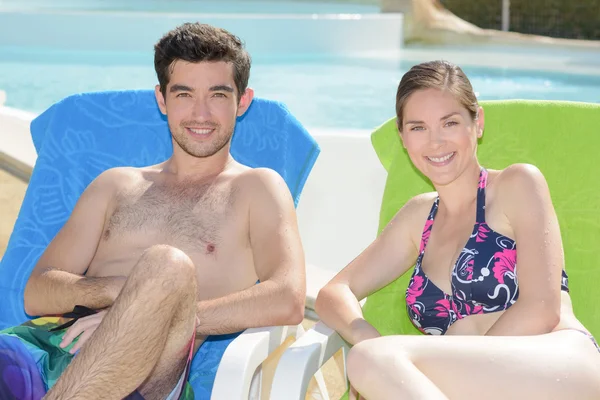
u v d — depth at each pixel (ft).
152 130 8.17
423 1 31.04
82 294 6.54
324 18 27.45
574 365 5.10
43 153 8.10
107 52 26.99
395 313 7.11
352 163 9.89
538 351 5.13
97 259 7.22
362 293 6.64
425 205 6.72
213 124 6.91
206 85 6.87
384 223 7.43
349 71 23.77
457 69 6.08
